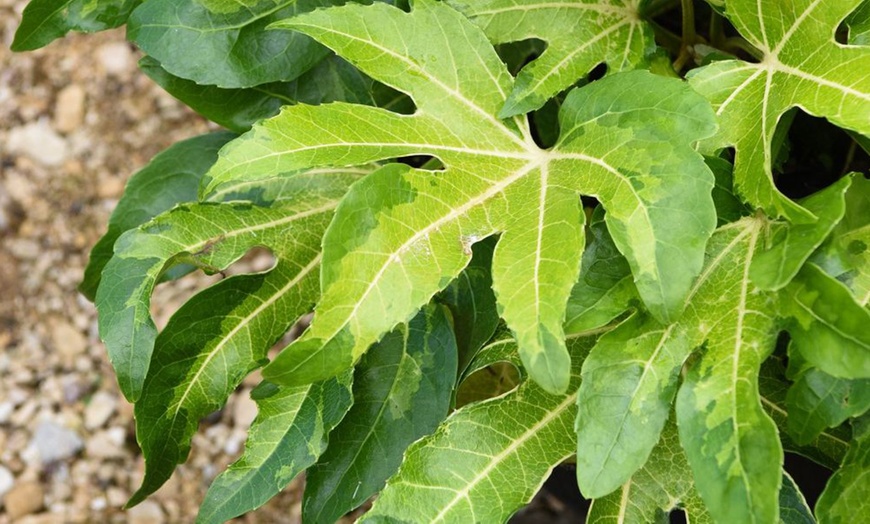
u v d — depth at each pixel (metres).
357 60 0.60
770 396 0.62
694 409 0.55
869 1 0.59
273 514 1.11
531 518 1.03
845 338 0.52
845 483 0.56
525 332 0.54
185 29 0.65
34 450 1.20
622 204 0.55
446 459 0.60
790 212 0.54
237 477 0.62
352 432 0.63
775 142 0.62
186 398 0.63
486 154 0.60
